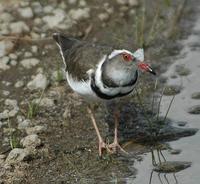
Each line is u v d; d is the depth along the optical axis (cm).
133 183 1149
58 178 1159
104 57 1169
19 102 1391
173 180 1161
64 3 1733
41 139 1269
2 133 1290
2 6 1689
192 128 1315
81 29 1652
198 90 1445
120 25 1681
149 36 1631
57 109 1366
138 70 1187
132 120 1341
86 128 1309
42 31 1628
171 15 1739
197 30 1688
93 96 1187
